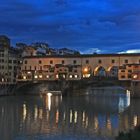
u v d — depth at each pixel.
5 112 108.38
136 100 161.88
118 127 75.81
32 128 75.12
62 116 98.38
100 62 194.38
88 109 119.38
